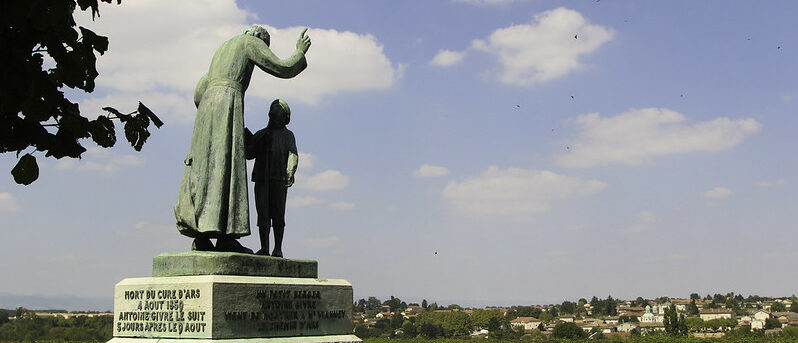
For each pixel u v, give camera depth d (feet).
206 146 37.70
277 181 40.93
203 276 34.63
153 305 35.55
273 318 36.37
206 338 33.63
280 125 41.63
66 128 18.03
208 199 37.37
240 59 39.09
